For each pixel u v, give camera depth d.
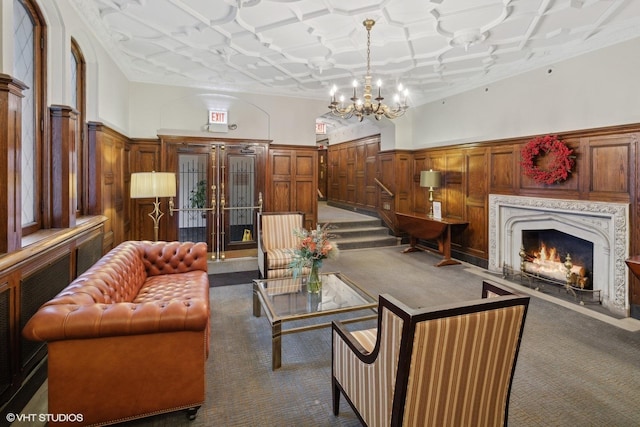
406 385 1.28
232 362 2.56
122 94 4.84
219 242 5.64
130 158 5.29
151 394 1.80
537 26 3.44
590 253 4.05
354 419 1.98
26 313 1.94
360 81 5.45
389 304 1.37
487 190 5.25
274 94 6.13
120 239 4.64
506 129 4.95
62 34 2.73
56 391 1.65
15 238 1.87
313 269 3.07
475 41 3.81
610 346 2.83
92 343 1.67
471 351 1.35
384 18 3.31
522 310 1.41
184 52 4.32
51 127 2.64
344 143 9.31
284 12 3.25
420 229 6.01
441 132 6.23
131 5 3.14
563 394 2.21
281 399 2.14
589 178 3.85
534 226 4.53
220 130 5.81
